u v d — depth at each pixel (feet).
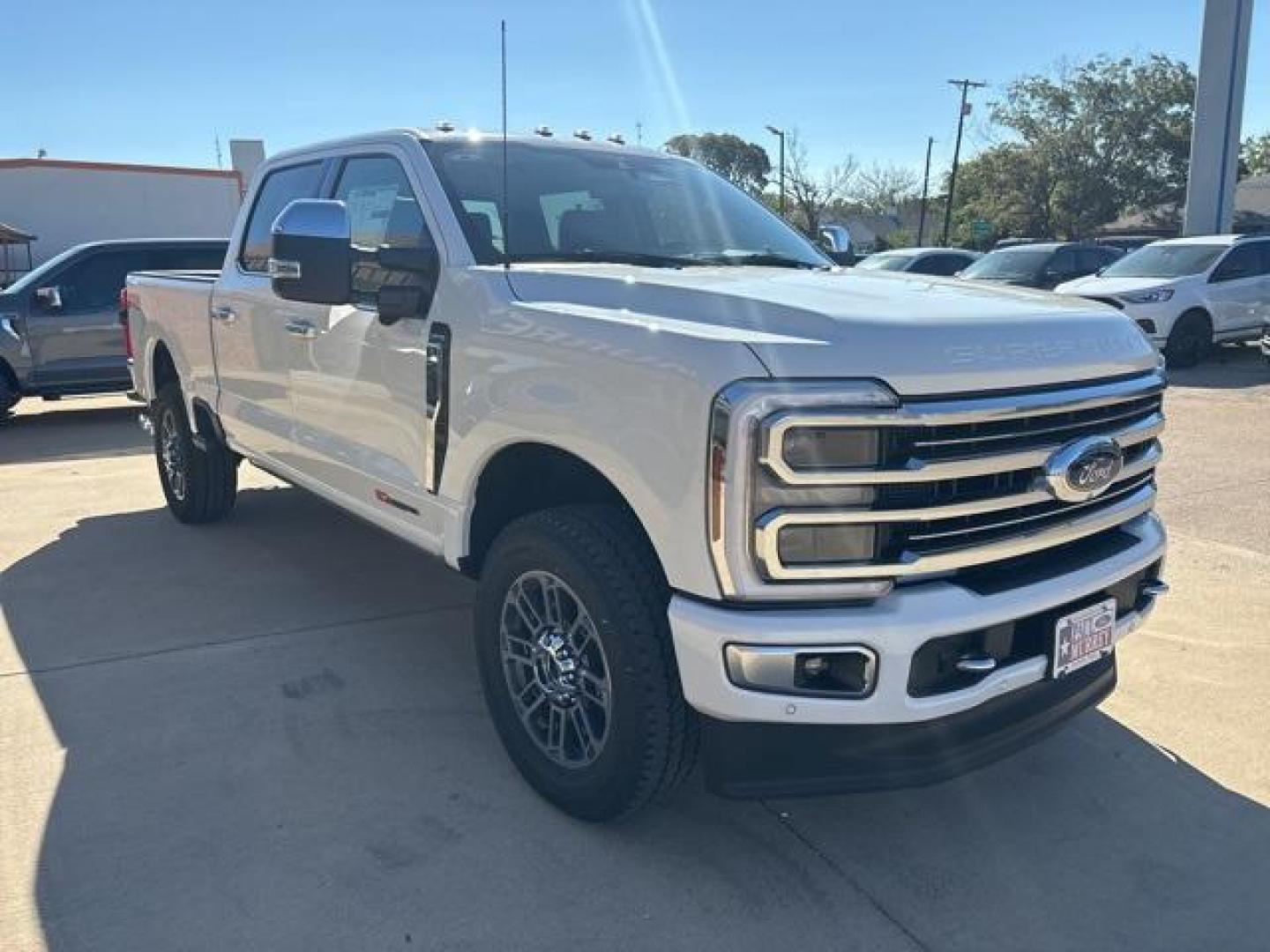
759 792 8.75
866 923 9.07
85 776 11.18
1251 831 10.44
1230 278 46.88
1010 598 8.87
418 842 10.07
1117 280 48.34
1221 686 13.51
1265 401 36.94
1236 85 69.15
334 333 13.47
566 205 12.78
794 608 8.38
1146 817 10.69
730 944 8.79
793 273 11.57
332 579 17.58
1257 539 20.02
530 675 10.77
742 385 8.08
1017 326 9.16
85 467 27.48
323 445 14.28
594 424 9.22
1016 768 11.64
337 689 13.34
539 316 10.03
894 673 8.38
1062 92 182.70
